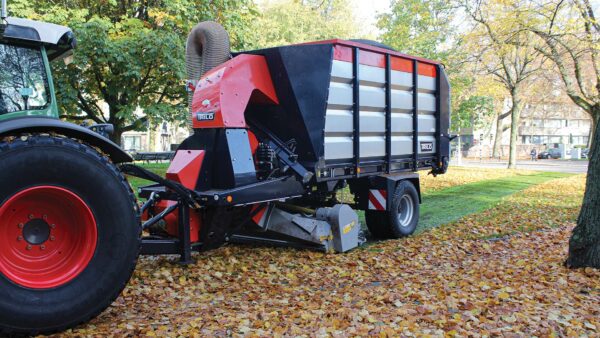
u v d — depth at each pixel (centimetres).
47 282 393
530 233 962
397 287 576
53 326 390
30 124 386
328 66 708
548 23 1906
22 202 389
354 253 787
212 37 743
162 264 670
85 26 1342
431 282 599
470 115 3638
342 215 782
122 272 420
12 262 388
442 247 823
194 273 636
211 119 655
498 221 1106
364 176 830
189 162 632
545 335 429
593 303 521
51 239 405
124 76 1466
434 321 456
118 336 409
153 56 1435
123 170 524
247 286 593
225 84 658
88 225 408
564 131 9400
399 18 2459
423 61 933
